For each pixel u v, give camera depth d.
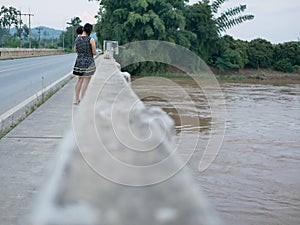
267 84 38.12
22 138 5.24
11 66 25.30
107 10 35.34
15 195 3.17
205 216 2.15
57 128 5.89
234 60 43.34
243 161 8.55
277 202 6.40
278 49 48.09
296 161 8.98
